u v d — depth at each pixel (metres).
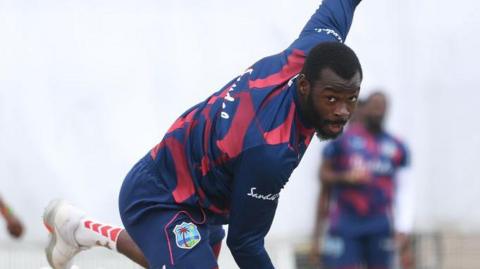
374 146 25.97
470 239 26.59
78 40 24.72
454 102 26.11
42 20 24.61
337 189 26.14
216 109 14.52
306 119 13.89
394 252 26.22
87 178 24.95
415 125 26.22
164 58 24.92
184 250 14.87
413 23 25.78
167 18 24.92
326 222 26.23
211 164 14.55
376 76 25.89
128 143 24.97
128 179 15.56
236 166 14.14
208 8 25.00
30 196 24.91
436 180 26.48
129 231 15.57
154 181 15.21
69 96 24.81
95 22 24.77
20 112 24.73
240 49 25.08
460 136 26.23
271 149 13.77
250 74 14.56
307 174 26.45
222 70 25.05
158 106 24.97
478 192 26.44
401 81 25.95
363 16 25.69
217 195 14.91
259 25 25.06
